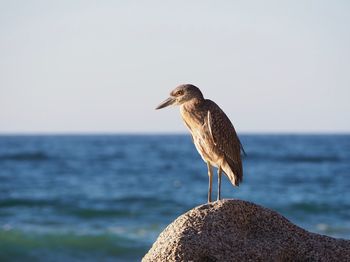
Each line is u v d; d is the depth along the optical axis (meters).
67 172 44.84
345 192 32.34
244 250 5.84
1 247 17.95
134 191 32.72
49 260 16.83
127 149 90.94
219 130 7.39
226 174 7.65
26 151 76.75
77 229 20.67
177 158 64.00
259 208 6.26
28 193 31.45
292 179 39.81
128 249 17.80
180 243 5.76
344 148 95.06
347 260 6.06
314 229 21.14
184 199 29.11
